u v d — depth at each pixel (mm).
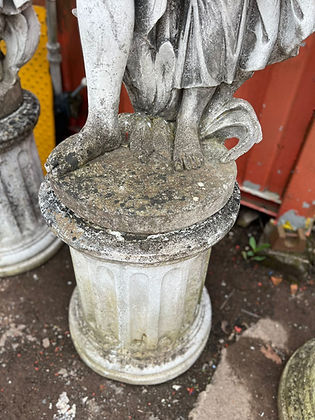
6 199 2441
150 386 2236
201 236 1491
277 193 2957
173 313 1950
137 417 2119
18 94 2256
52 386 2217
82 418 2104
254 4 1347
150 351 2119
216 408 2158
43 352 2367
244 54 1454
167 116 1730
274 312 2639
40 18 2822
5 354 2348
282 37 1392
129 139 1666
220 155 1635
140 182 1499
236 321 2572
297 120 2516
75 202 1454
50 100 3154
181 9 1396
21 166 2436
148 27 1365
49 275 2799
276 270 2869
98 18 1216
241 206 3238
